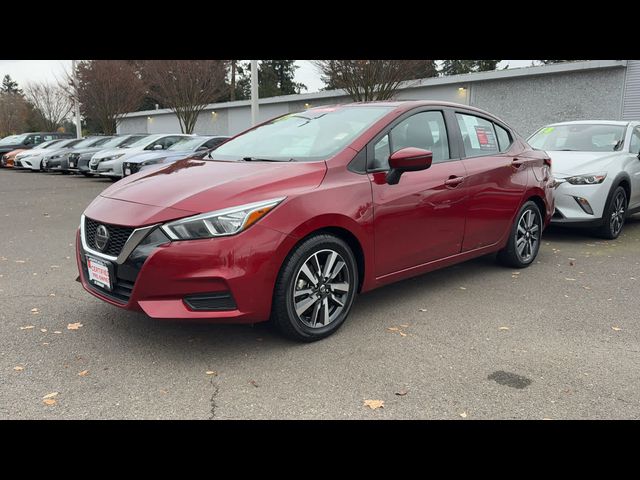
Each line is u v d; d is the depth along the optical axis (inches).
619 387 119.6
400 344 142.0
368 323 157.4
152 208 129.3
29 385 118.4
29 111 1882.4
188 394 115.0
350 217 143.2
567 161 284.2
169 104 996.6
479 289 192.1
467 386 119.3
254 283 126.6
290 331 136.6
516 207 205.6
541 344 143.0
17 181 672.4
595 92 708.7
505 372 126.3
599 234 284.0
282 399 113.3
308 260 137.8
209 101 993.5
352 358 133.0
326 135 162.4
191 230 123.2
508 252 212.2
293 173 140.0
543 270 219.0
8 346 138.9
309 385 119.3
